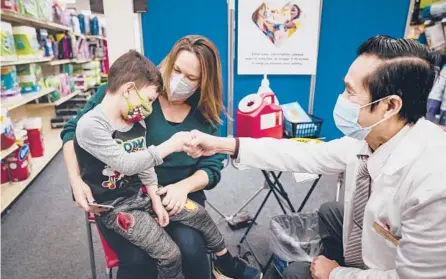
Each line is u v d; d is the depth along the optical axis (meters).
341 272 0.98
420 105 0.84
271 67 2.89
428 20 2.64
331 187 2.91
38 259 1.96
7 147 2.46
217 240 1.35
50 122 4.44
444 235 0.71
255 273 1.53
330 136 3.18
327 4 2.82
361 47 0.88
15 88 2.80
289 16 2.76
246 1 2.70
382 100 0.83
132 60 1.11
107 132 1.07
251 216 2.40
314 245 1.54
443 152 0.78
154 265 1.18
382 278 0.85
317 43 2.88
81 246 2.09
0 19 2.73
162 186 1.33
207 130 1.41
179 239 1.21
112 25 2.10
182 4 2.66
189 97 1.37
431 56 0.81
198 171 1.37
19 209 2.56
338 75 3.02
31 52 3.07
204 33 2.77
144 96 1.10
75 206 2.62
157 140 1.31
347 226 1.09
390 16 2.87
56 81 3.98
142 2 2.59
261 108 1.70
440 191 0.71
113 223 1.13
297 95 3.04
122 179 1.16
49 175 3.24
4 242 2.13
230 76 2.91
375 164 0.94
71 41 4.28
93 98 1.34
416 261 0.76
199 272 1.23
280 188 2.00
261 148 1.29
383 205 0.88
